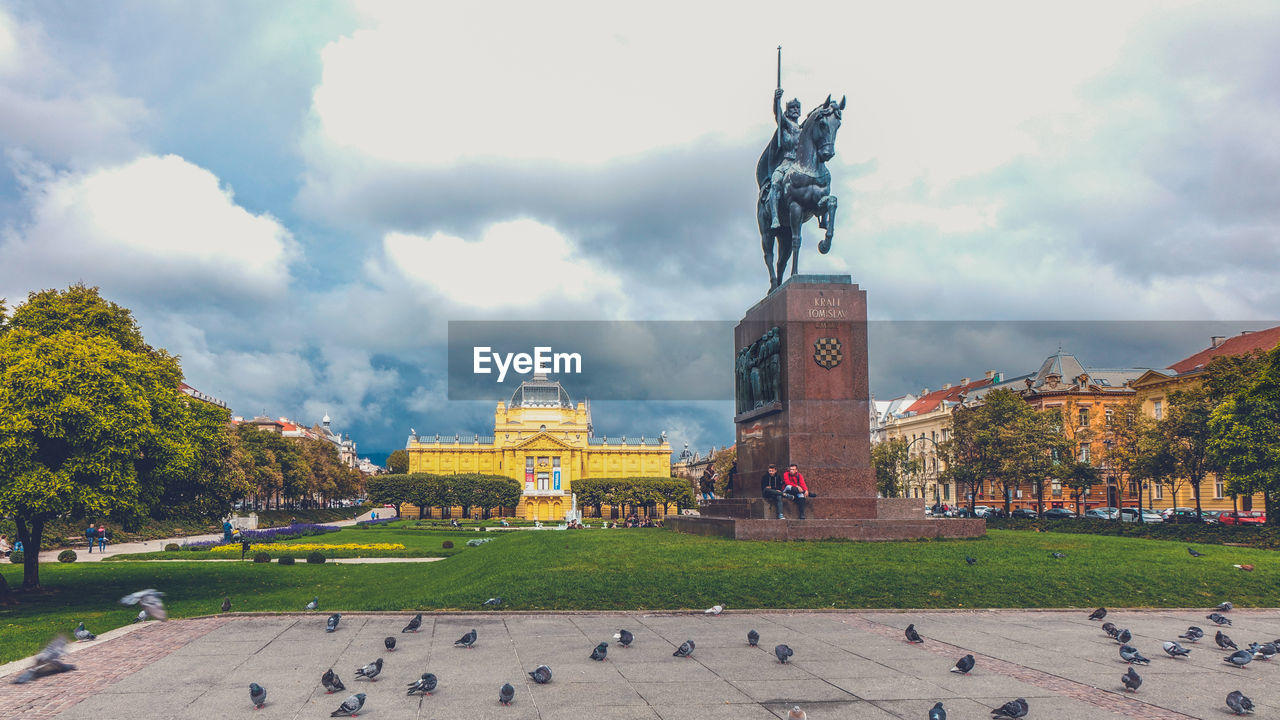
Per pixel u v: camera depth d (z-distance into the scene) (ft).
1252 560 86.94
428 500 458.50
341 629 56.90
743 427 111.96
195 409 100.32
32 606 82.28
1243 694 39.45
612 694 38.65
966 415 263.90
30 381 75.15
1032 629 57.26
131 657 47.21
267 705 36.45
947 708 36.60
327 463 430.61
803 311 95.20
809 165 103.96
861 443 94.17
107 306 106.83
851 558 78.13
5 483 74.13
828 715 35.32
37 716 34.63
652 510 496.64
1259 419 165.17
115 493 79.30
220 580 105.81
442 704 36.78
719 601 65.67
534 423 580.71
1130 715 35.81
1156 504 304.50
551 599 66.18
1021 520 228.43
